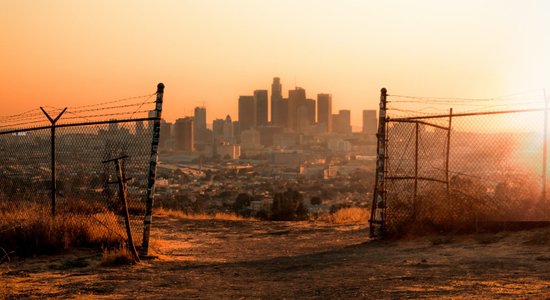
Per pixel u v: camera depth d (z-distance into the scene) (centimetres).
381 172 1761
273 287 1065
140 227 1967
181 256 1570
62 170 1862
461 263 1205
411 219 1716
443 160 1816
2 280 1183
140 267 1364
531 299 805
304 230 2180
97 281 1175
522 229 1527
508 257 1237
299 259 1476
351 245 1722
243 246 1808
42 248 1494
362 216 2581
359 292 953
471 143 1748
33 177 1898
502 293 862
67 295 1035
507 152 1695
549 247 1290
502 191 1636
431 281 1012
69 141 1866
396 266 1229
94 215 1705
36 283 1155
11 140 1934
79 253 1506
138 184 1828
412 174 1823
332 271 1219
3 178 1903
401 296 892
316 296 948
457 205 1645
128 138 1677
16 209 1741
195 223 2397
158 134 1524
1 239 1480
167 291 1061
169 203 4222
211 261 1477
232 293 1019
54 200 1717
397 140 1823
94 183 1845
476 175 1720
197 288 1086
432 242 1550
